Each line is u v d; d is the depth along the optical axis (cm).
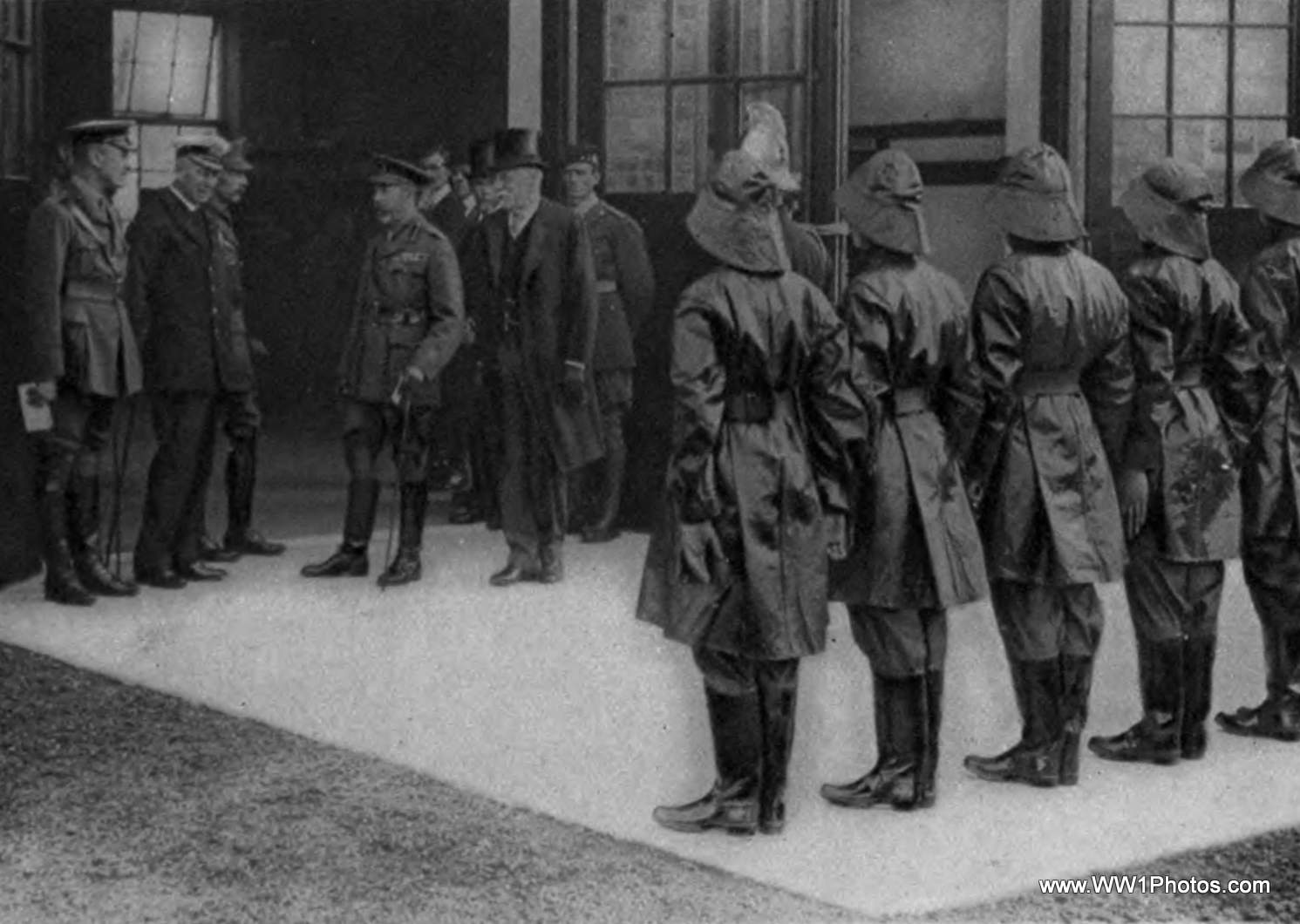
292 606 908
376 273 953
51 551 908
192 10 1528
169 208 949
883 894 522
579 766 648
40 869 541
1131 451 644
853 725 709
